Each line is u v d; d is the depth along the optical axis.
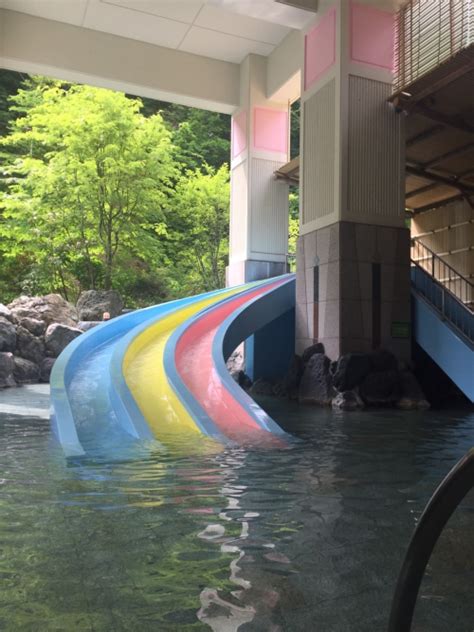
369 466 5.93
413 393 13.59
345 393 13.16
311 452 6.82
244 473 5.48
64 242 24.70
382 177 14.98
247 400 9.22
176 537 3.43
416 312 14.94
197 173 27.59
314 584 2.69
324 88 15.35
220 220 27.30
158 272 28.53
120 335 13.14
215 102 21.45
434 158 18.17
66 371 9.77
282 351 18.41
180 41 20.28
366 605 2.46
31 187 24.81
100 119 22.41
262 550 3.20
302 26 16.53
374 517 3.94
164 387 9.70
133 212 24.77
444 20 13.91
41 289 26.47
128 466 5.74
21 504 4.18
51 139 23.22
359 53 14.93
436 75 13.25
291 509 4.14
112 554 3.10
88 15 18.86
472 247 19.27
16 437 7.43
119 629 2.20
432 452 6.90
